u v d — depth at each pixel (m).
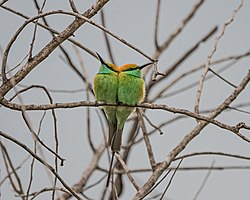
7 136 7.45
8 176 9.44
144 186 9.45
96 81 11.20
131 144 11.75
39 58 8.37
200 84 10.61
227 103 10.18
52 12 7.76
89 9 8.57
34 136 6.76
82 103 8.29
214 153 9.80
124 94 11.03
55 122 8.43
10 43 7.94
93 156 12.41
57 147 8.44
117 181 11.82
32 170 8.41
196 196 9.71
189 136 10.03
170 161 9.80
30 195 8.79
